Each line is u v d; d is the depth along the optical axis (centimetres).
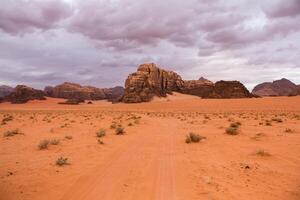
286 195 875
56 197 884
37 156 1480
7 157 1458
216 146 1755
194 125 3394
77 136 2300
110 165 1280
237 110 8594
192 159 1395
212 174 1118
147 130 2844
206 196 870
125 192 915
